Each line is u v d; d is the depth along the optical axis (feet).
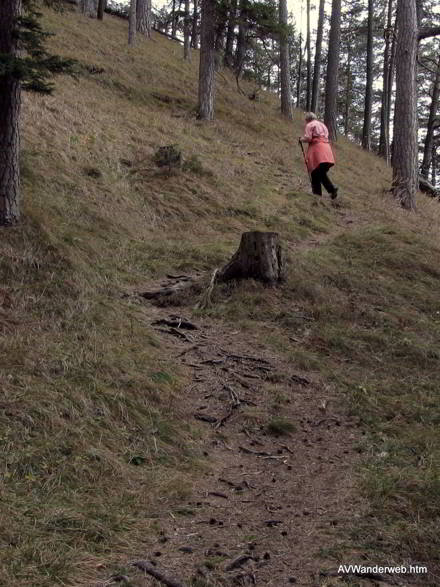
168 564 9.74
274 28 57.82
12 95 21.77
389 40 97.30
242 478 13.15
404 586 9.45
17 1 21.40
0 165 21.76
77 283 20.79
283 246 29.99
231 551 10.23
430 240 35.58
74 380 14.97
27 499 10.68
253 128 61.77
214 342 20.17
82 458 12.23
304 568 9.84
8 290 18.80
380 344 21.30
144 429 14.15
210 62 56.70
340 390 17.84
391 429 15.62
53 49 58.08
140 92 57.77
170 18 84.53
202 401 16.44
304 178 47.32
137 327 19.54
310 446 14.82
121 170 34.83
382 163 83.15
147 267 25.59
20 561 9.14
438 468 13.03
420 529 10.80
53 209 26.25
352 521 11.25
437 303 26.48
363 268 28.86
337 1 79.77
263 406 16.57
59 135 34.91
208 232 31.86
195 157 38.99
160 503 11.69
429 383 18.89
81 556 9.61
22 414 12.96
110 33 82.17
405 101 45.91
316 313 23.06
